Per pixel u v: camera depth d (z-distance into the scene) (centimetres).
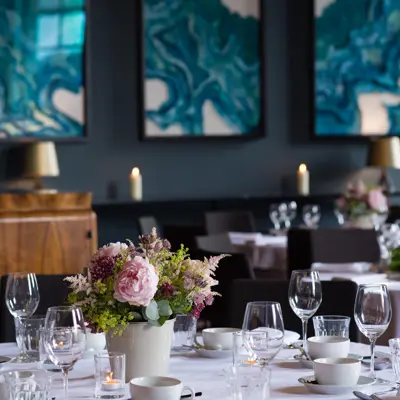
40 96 875
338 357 259
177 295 258
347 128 999
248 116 968
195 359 283
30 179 871
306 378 250
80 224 718
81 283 254
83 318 233
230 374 195
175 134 940
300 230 634
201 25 951
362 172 1009
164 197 934
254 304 248
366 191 722
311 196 977
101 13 912
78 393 238
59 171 894
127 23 923
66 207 714
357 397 230
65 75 884
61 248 712
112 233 924
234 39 963
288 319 352
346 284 346
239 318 354
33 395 197
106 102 914
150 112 930
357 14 1002
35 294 302
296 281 285
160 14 934
